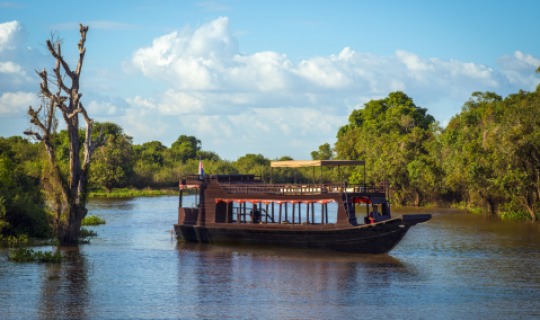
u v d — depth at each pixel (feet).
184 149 497.05
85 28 144.66
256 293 99.45
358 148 359.25
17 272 114.11
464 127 279.08
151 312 88.74
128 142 404.16
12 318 85.76
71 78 144.05
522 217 215.72
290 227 137.90
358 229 129.18
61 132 396.98
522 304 92.99
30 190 185.57
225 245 146.20
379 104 432.66
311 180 363.15
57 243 146.20
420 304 92.99
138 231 175.32
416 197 288.51
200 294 98.94
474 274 113.70
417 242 154.40
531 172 212.23
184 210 155.12
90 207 262.88
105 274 113.50
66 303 93.35
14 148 322.34
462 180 252.83
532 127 213.25
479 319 85.51
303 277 111.14
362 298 96.32
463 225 193.77
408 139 307.58
